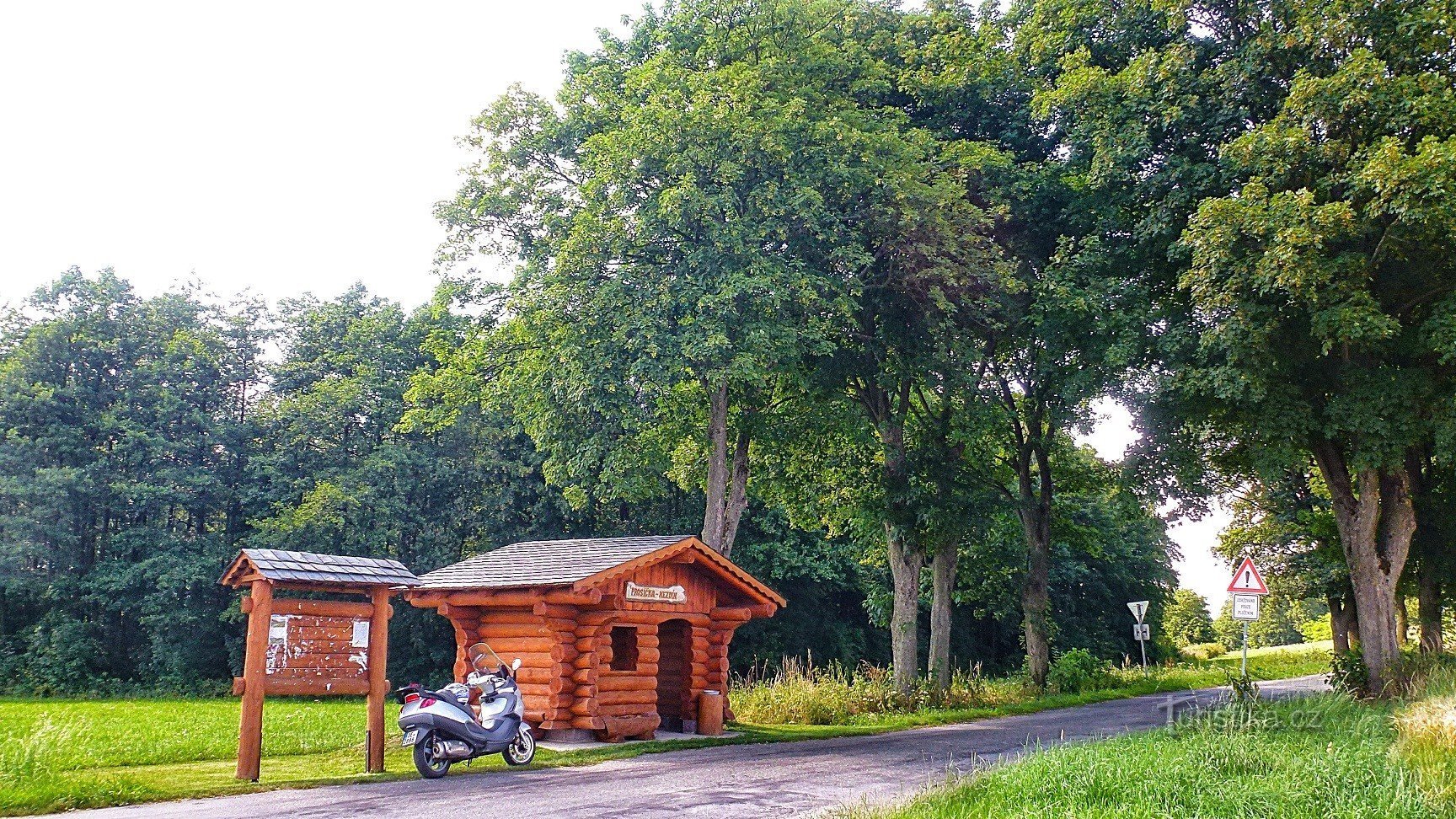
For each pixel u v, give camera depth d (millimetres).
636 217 20875
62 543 42562
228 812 10055
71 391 43656
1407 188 16812
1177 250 21031
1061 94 22625
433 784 12305
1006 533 34156
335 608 12852
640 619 17516
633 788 12086
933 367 24859
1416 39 18859
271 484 44719
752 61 22500
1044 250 26344
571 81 25281
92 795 10406
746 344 20172
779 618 47312
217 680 42938
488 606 17562
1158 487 25125
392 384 45344
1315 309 18469
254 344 48719
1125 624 57750
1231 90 20781
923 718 23453
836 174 21391
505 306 23859
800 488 29797
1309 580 36500
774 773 13516
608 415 21547
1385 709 17750
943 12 27062
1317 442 22297
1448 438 18484
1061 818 8695
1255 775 10625
